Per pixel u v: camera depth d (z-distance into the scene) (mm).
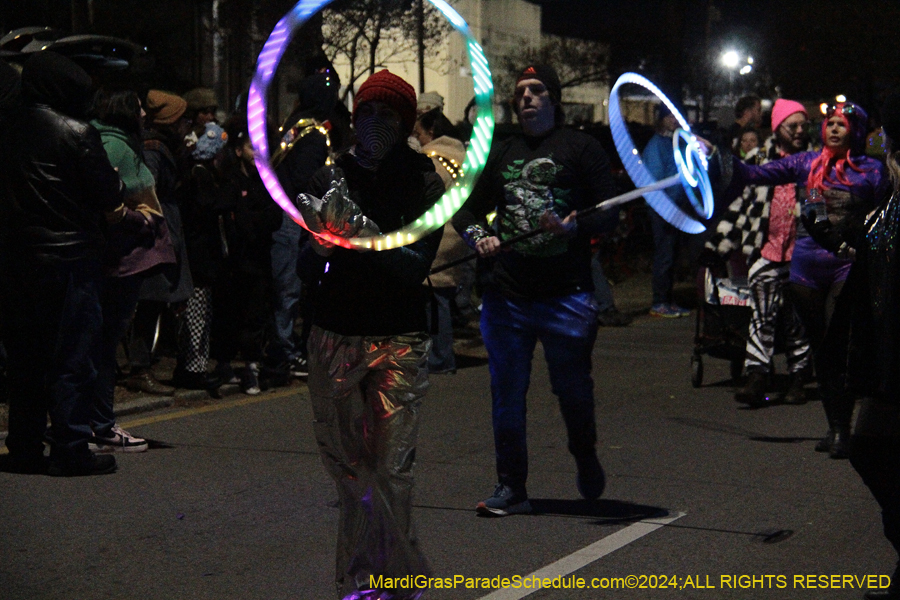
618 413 8219
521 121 5414
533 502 5871
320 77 8141
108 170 6207
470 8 29859
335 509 5727
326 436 4090
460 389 9164
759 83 26125
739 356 8984
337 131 8445
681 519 5543
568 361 5418
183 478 6324
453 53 28531
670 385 9398
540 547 5098
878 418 4273
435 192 4062
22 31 8344
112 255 6863
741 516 5594
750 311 8852
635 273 18203
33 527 5402
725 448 7105
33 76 6164
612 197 5316
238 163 8531
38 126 6141
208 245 8594
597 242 13078
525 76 5379
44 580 4676
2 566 4844
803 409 8383
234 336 8797
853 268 4340
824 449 6984
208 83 16938
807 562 4895
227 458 6797
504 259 5406
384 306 3969
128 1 15414
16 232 6195
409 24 18516
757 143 9836
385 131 4008
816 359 6918
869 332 4246
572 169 5324
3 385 8016
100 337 6379
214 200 8477
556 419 8023
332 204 3668
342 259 3959
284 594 4520
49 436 6441
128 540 5211
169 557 4973
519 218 5359
